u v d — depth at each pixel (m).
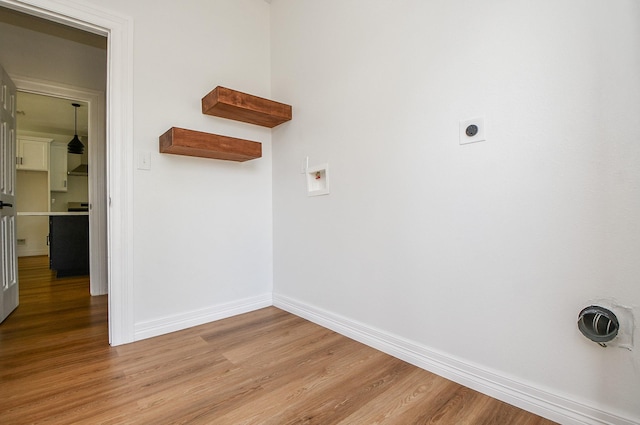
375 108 1.83
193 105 2.21
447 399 1.34
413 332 1.65
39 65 2.80
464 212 1.44
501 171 1.32
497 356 1.35
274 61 2.62
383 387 1.43
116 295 1.87
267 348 1.83
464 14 1.43
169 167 2.08
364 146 1.89
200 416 1.22
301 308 2.37
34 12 1.70
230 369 1.58
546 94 1.20
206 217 2.26
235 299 2.42
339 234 2.06
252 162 2.52
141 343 1.90
